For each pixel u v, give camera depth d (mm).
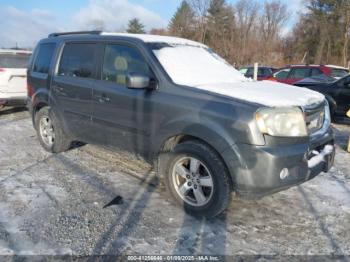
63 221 3691
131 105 4238
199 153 3674
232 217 3889
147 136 4148
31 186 4555
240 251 3279
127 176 4965
